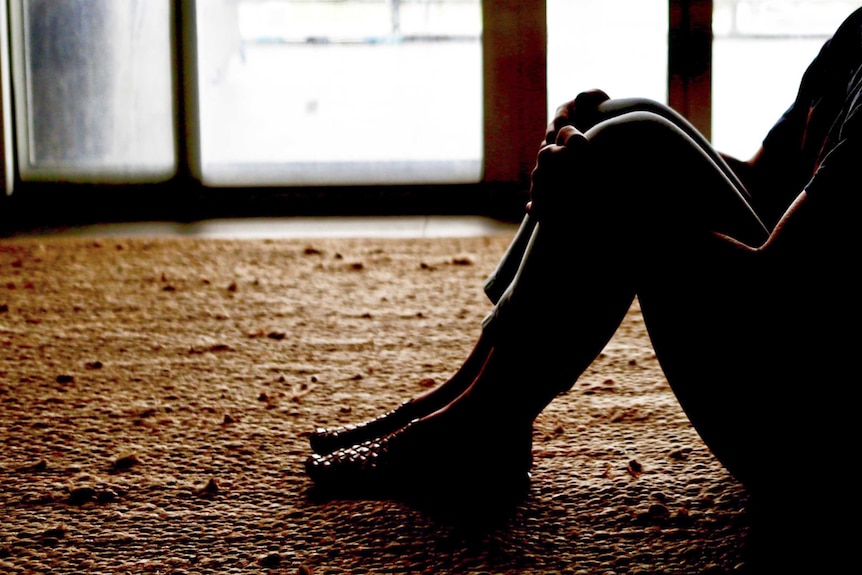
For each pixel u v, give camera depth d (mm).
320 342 2400
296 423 1787
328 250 3680
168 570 1194
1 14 4629
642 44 4617
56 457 1618
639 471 1491
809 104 1304
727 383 1025
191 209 4859
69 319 2658
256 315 2693
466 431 1236
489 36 4641
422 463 1295
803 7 4516
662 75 4633
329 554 1230
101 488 1472
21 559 1229
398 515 1338
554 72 4672
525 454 1315
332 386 2025
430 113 4770
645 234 1047
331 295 2934
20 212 4805
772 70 4570
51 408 1891
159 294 2963
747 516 1308
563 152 1065
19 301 2873
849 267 947
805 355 994
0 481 1507
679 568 1163
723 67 4582
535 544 1242
